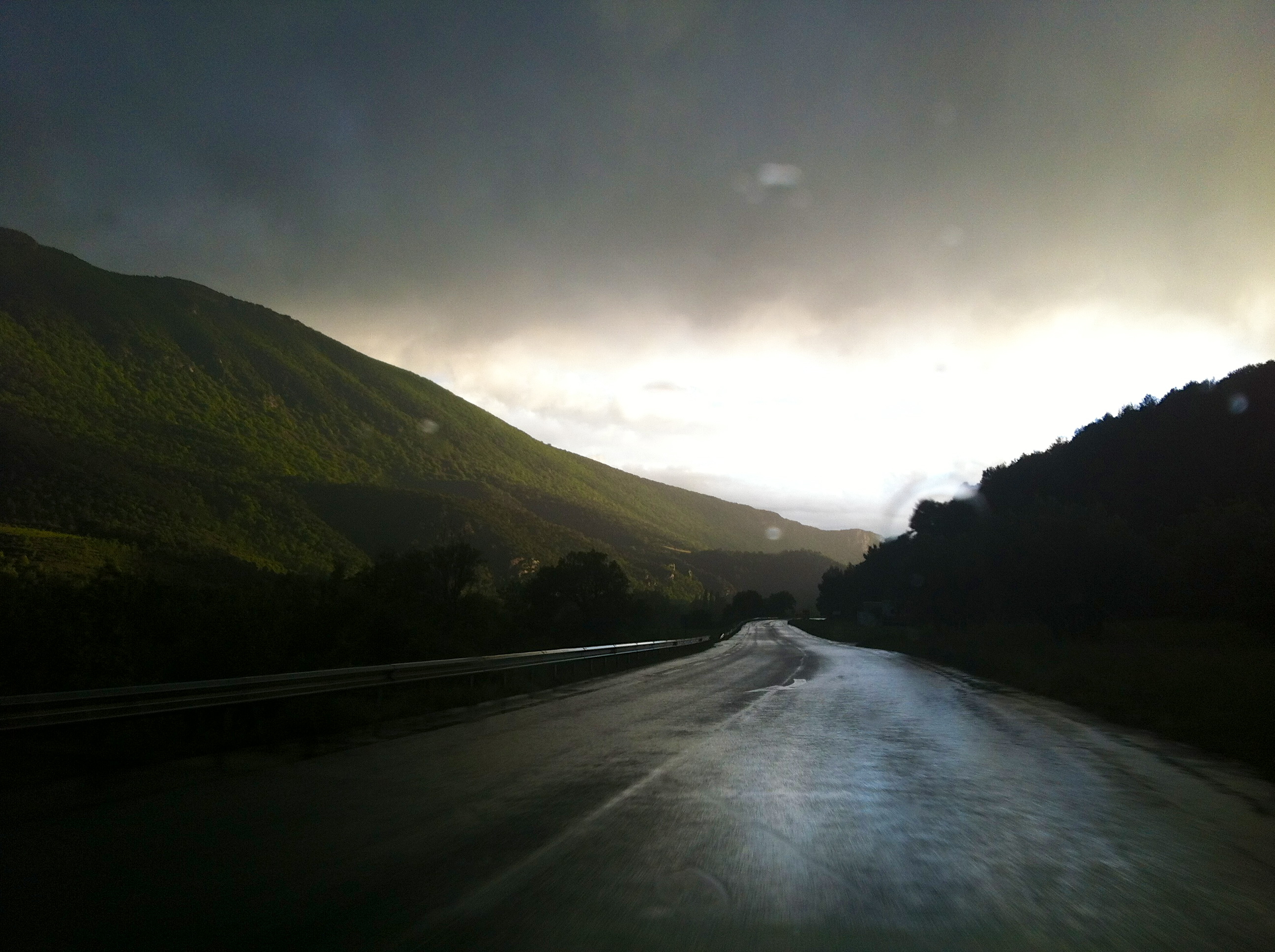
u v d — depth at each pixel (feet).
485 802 26.53
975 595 155.02
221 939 15.05
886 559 353.51
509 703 60.34
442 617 100.17
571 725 46.83
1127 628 129.70
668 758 35.35
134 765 33.09
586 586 206.59
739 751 37.14
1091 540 116.26
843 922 16.03
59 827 23.24
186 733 39.81
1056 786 29.58
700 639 167.94
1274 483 160.04
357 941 14.90
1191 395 199.31
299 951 14.55
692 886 18.11
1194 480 182.29
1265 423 174.29
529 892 17.61
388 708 51.01
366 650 69.77
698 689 71.46
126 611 55.98
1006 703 59.41
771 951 14.60
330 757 35.50
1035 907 16.93
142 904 16.83
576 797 27.22
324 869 19.22
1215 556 111.65
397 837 22.04
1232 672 61.82
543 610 204.03
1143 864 19.97
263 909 16.55
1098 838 22.35
